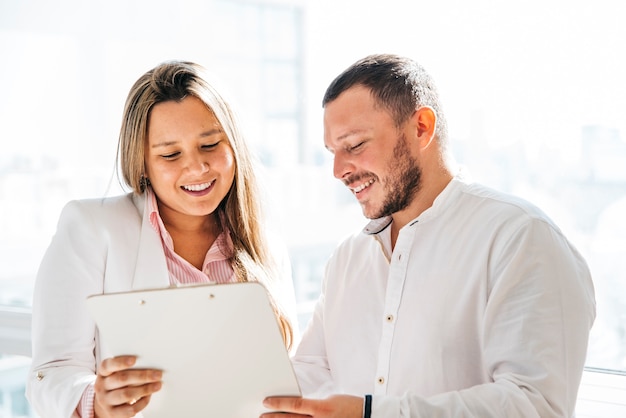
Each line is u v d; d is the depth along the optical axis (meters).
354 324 1.46
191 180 1.53
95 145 2.77
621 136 1.80
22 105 2.83
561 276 1.24
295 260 2.45
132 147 1.56
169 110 1.51
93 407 1.36
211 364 1.14
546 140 1.89
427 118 1.34
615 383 1.80
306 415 1.15
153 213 1.59
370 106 1.31
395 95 1.31
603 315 1.85
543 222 1.28
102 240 1.56
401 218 1.42
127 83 2.74
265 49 2.51
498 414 1.14
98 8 2.75
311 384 1.49
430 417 1.15
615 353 1.85
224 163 1.57
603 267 1.85
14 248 2.77
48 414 1.44
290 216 2.47
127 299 1.09
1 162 2.81
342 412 1.15
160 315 1.10
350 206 2.35
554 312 1.22
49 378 1.45
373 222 1.44
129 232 1.57
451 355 1.32
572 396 1.23
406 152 1.33
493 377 1.25
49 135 2.81
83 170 2.77
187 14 2.67
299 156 2.46
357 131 1.32
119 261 1.55
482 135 1.96
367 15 2.10
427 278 1.36
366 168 1.33
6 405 2.61
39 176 2.80
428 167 1.38
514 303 1.24
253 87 2.56
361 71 1.34
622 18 1.77
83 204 1.59
